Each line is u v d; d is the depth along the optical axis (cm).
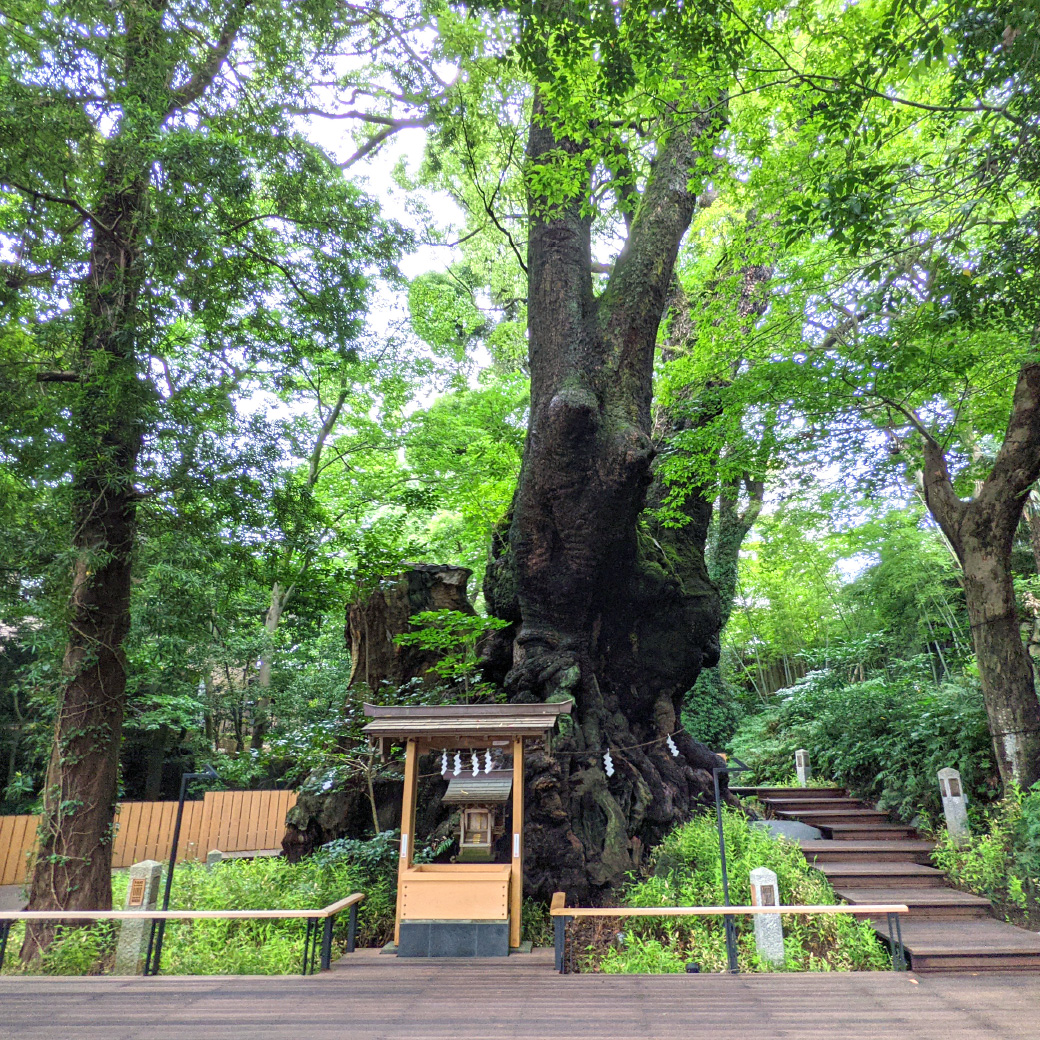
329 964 671
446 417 1888
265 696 2069
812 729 1479
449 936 712
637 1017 516
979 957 654
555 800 893
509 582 1138
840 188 691
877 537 1808
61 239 1005
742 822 1003
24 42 878
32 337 943
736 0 800
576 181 879
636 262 1082
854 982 603
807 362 994
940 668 1812
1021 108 666
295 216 1081
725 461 1091
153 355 932
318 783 1020
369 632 1168
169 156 868
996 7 590
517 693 996
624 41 654
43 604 855
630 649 1116
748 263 1099
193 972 678
